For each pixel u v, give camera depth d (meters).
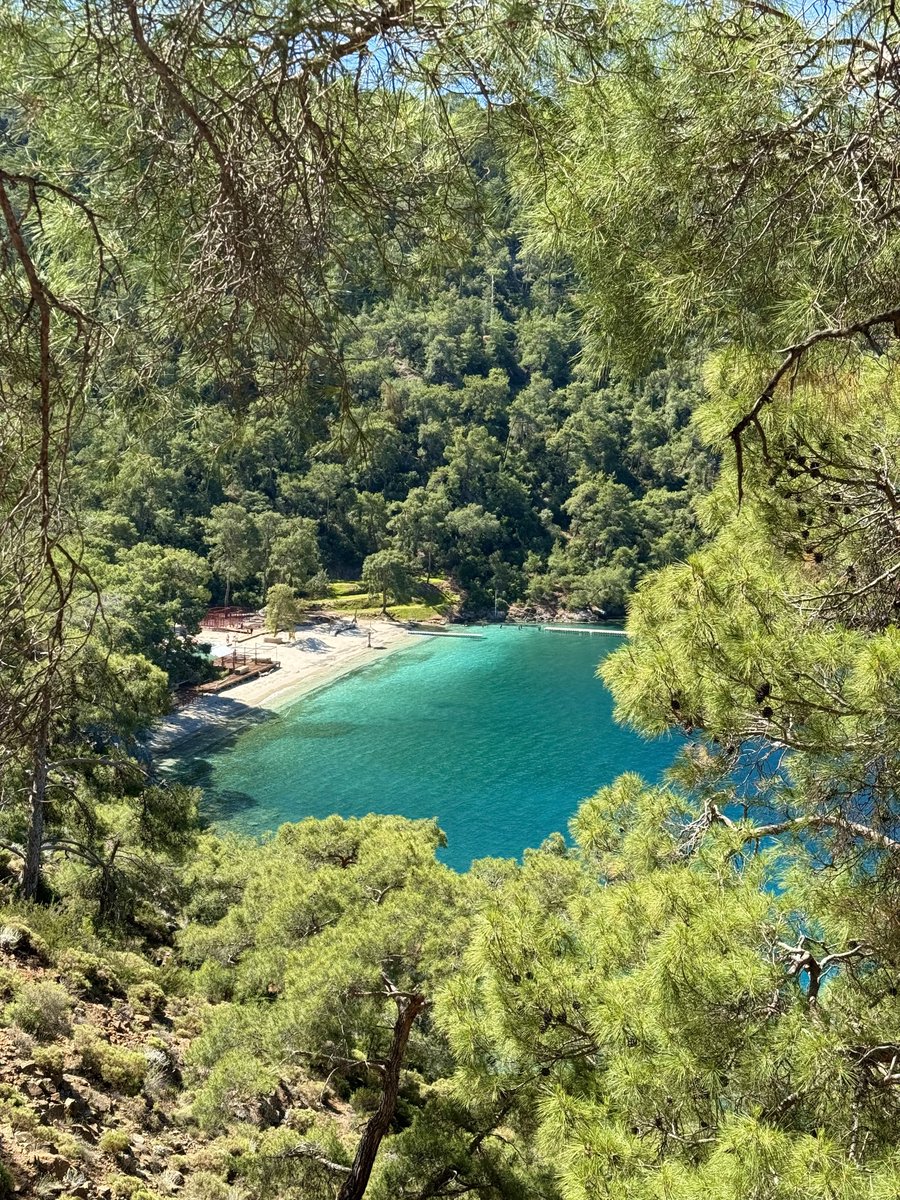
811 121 3.16
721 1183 3.50
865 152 3.00
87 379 2.43
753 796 5.08
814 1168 3.39
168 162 2.34
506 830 40.47
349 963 9.91
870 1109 3.84
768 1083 4.04
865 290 3.33
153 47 2.05
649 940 4.96
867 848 4.44
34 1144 7.86
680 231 3.48
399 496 111.38
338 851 16.25
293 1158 9.18
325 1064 13.18
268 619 77.31
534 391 127.94
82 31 2.16
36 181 2.18
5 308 2.50
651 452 119.88
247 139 2.27
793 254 3.39
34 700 2.50
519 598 101.56
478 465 112.50
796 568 5.08
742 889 4.59
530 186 3.19
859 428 4.67
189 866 20.05
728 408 4.63
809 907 4.64
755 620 4.61
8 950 12.36
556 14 2.29
